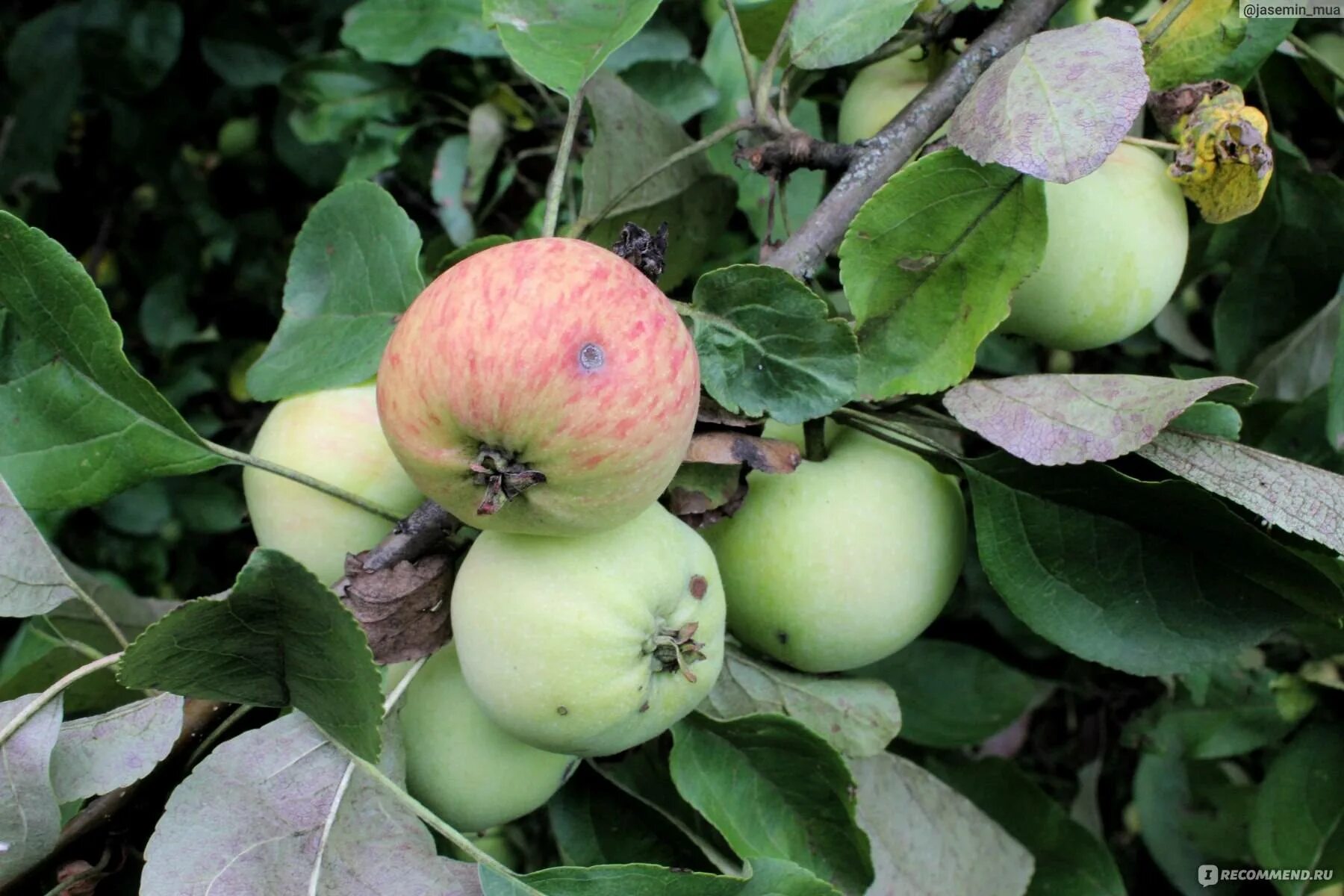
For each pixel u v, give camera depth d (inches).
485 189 23.9
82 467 17.1
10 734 15.6
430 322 14.6
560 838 18.5
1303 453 20.4
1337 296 20.9
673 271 20.9
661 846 18.4
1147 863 24.0
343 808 16.1
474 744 17.1
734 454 16.8
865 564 17.3
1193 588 17.3
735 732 17.4
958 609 23.2
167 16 27.2
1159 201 18.2
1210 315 23.2
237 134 29.5
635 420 14.5
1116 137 15.7
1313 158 22.2
